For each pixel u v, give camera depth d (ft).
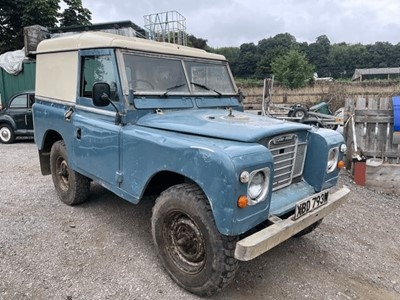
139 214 14.94
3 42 57.62
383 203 18.88
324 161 11.24
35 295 9.54
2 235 12.80
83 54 13.10
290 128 10.26
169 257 10.15
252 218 8.44
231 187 7.87
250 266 11.48
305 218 9.69
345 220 15.92
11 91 40.75
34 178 20.92
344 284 10.85
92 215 14.83
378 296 10.40
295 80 107.45
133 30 30.37
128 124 11.24
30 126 34.91
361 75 214.69
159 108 11.85
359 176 21.26
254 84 95.20
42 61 15.92
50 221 14.20
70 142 14.15
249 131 9.36
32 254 11.57
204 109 13.12
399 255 13.20
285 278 10.91
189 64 13.50
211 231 8.67
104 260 11.36
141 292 9.77
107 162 11.97
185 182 10.28
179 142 9.18
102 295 9.62
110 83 11.79
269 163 8.56
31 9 55.42
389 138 22.81
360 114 23.00
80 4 62.44
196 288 9.46
